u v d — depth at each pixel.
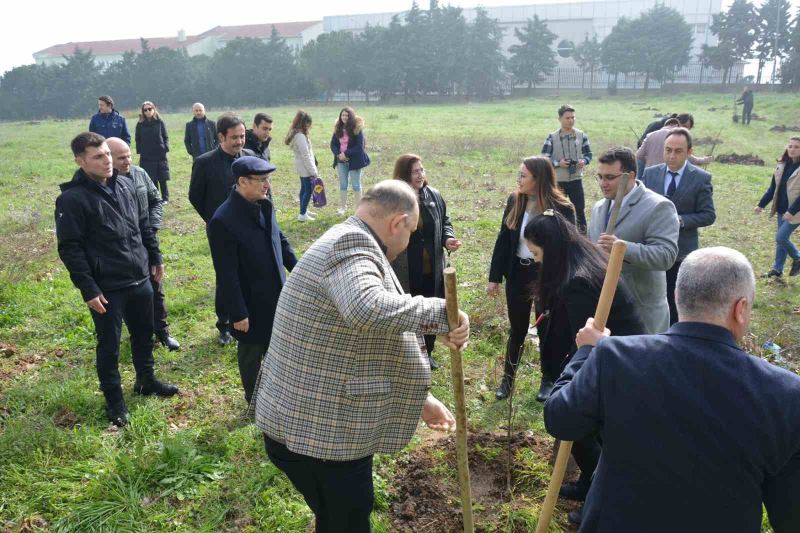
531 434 4.22
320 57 64.12
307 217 10.36
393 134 24.81
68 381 4.99
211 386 5.08
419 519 3.49
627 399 1.87
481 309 6.43
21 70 67.50
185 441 4.16
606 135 23.56
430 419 2.92
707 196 4.86
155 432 4.40
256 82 64.50
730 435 1.75
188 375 5.25
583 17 76.94
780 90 54.53
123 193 4.48
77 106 67.50
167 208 11.41
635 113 37.59
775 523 1.81
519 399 4.89
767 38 59.75
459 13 64.06
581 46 67.44
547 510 2.51
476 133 25.09
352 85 64.38
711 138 22.81
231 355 5.62
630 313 3.01
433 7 65.62
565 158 8.27
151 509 3.61
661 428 1.82
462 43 62.56
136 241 4.54
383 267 2.43
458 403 2.46
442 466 3.89
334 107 57.44
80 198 4.19
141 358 4.82
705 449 1.77
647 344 1.93
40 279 7.52
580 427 2.00
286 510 3.58
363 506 2.65
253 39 66.12
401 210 2.50
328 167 16.53
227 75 65.19
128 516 3.50
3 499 3.66
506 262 4.82
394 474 3.87
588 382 1.98
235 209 4.07
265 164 4.03
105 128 10.84
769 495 1.82
